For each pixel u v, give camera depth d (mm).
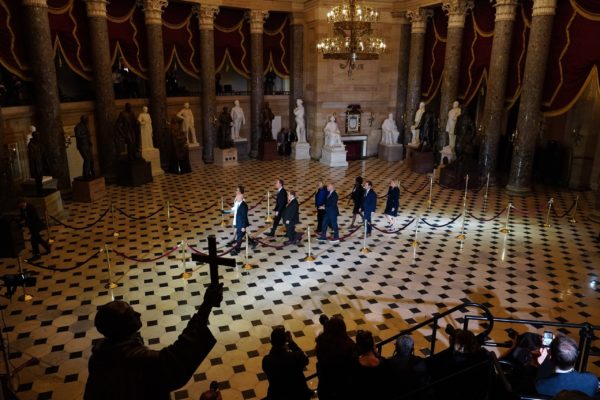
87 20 18812
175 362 2508
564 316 9586
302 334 8969
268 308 9875
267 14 24203
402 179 20875
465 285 10898
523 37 18234
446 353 5973
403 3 23797
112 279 11062
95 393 2537
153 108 22000
